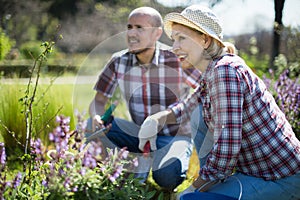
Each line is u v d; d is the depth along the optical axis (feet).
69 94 14.28
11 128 11.71
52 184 6.50
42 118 10.92
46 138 11.52
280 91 11.78
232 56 7.22
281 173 7.09
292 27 25.46
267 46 31.83
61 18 60.39
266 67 22.44
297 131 11.48
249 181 7.18
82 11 58.80
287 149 7.07
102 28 52.29
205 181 7.40
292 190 7.14
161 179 9.26
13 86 12.83
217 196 7.17
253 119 6.98
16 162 10.59
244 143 7.12
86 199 6.70
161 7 32.32
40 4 60.59
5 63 29.86
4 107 11.91
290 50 24.91
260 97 7.04
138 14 8.82
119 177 7.17
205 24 7.36
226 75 6.80
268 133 7.04
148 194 7.33
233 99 6.75
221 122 6.82
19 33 56.39
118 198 6.92
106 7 54.60
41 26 60.34
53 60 35.78
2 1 58.03
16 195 6.86
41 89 13.12
